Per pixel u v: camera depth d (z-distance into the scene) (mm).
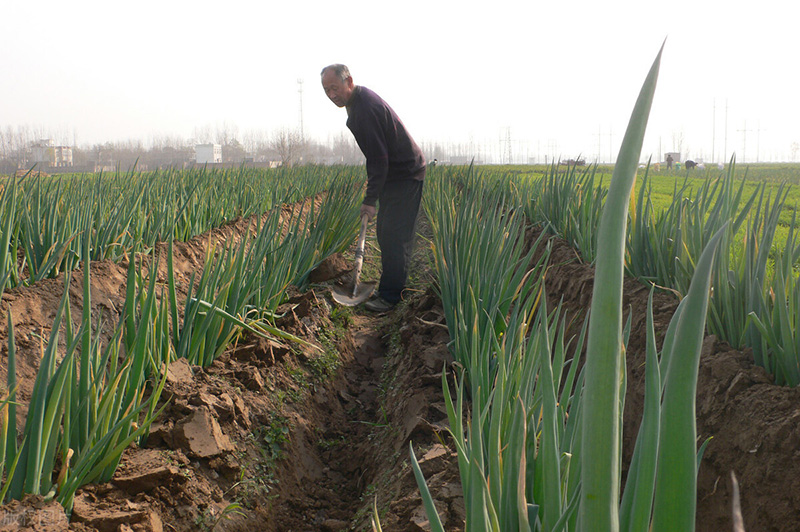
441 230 5234
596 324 737
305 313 5363
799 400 2510
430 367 4090
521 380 2025
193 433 3062
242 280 4277
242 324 3863
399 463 3234
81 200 5117
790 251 3023
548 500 1247
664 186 18750
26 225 4117
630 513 955
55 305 3805
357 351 5727
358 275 6352
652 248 4133
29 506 2154
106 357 2570
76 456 2533
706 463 2682
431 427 3311
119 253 4844
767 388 2637
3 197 4285
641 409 3221
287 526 3164
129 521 2352
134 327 3156
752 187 16250
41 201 4754
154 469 2668
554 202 6305
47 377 2250
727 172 3713
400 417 3795
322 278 6383
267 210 9406
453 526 2480
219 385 3627
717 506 2553
